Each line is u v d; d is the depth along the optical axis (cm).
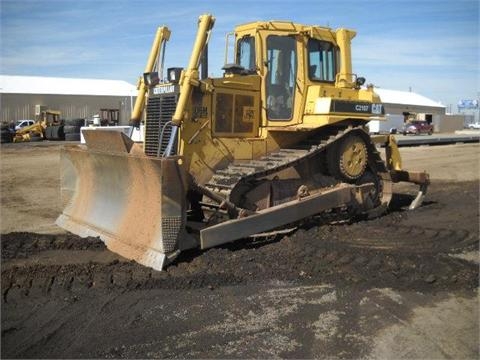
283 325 475
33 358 415
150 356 418
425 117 5078
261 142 811
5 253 675
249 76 798
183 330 464
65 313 498
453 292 561
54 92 4706
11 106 4506
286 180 795
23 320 483
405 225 870
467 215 961
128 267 616
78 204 805
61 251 689
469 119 7806
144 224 652
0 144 2959
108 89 5100
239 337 451
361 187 870
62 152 821
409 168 1814
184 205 632
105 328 468
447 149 2722
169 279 577
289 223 765
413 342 441
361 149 886
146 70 848
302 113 850
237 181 708
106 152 696
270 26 813
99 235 725
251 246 723
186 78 714
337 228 815
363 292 560
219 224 668
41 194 1204
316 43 870
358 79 927
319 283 587
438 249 723
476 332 461
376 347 432
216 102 761
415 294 555
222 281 582
